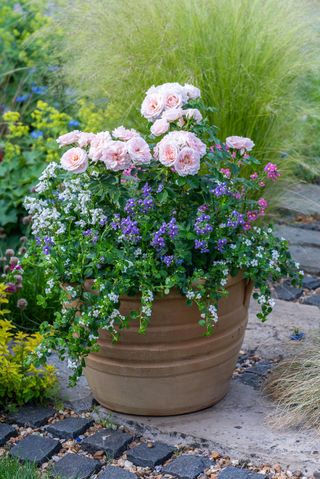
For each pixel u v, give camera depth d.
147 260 2.56
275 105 4.10
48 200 2.79
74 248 2.66
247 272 2.72
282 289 4.02
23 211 4.35
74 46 4.44
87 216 2.69
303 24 4.31
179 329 2.65
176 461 2.61
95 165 2.69
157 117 2.72
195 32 4.06
